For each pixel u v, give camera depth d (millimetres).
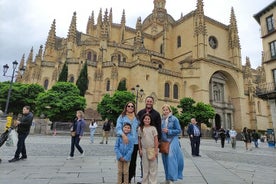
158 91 57969
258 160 15195
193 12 69688
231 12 76375
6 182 6625
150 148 6488
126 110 7047
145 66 55656
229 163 12734
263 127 76562
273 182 8133
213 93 66938
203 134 56750
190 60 64562
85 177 7676
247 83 76188
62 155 13305
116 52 55656
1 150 13906
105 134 23781
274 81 37500
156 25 83625
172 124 7668
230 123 67688
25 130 10727
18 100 47812
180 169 7527
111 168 9516
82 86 48938
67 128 39750
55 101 42031
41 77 55156
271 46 39031
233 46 72750
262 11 40594
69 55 59156
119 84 51438
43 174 7930
